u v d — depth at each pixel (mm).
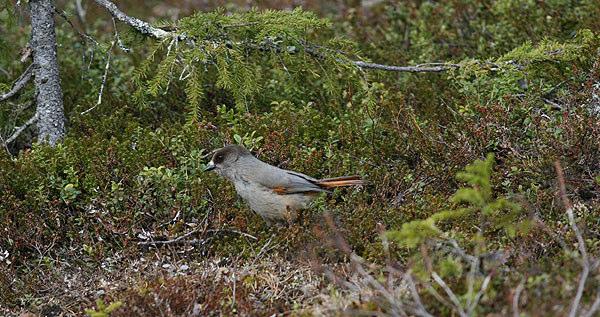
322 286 10320
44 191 12602
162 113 15836
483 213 9070
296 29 14023
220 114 14750
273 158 13352
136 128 14352
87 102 16031
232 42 14086
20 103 15570
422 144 13227
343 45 14992
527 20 16766
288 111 14391
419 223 9039
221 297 10289
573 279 8758
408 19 18672
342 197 12500
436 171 12672
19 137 15852
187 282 10555
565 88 14000
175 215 12164
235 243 11766
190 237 11945
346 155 13203
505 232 10445
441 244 10078
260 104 15648
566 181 11961
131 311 9930
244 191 12148
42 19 14656
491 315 8227
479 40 16938
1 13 15453
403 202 12383
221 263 11469
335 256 10969
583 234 10453
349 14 19625
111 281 11203
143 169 12602
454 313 8547
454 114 14016
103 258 11656
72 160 13219
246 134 13156
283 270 11047
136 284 10898
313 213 12000
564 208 11430
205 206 12391
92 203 12289
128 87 16375
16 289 11336
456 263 9156
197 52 13750
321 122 14211
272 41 14477
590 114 12852
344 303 9539
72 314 10742
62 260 11789
